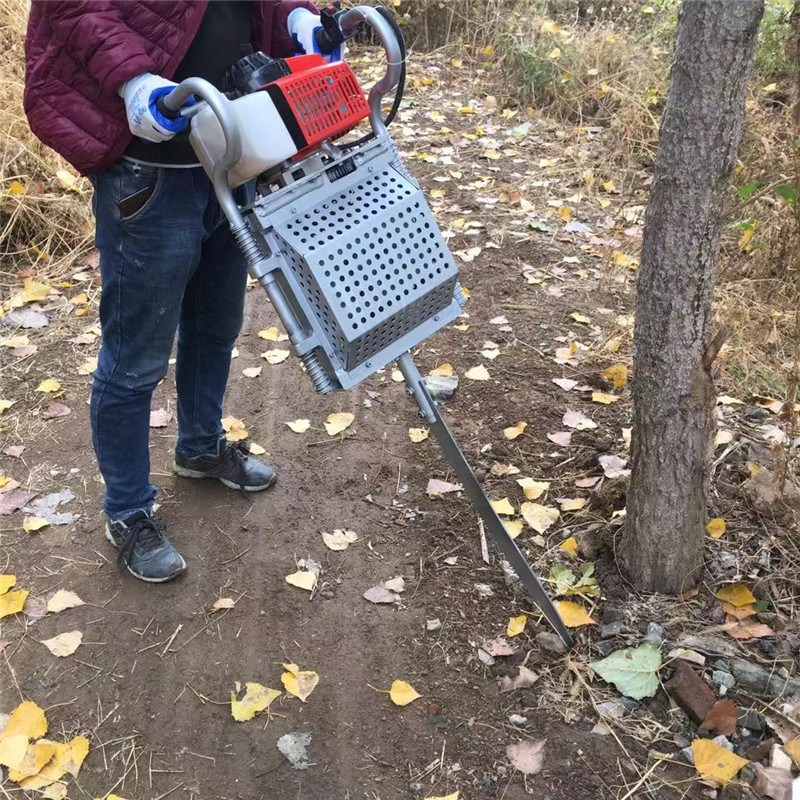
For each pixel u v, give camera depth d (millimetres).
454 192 4715
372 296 1756
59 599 2393
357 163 1841
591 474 2803
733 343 3361
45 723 2066
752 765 1929
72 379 3328
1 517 2680
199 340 2479
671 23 5949
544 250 4168
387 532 2635
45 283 3951
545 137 5352
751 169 3873
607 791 1914
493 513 2113
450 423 3070
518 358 3414
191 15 1767
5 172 4305
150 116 1665
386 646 2275
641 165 4973
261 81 1776
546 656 2217
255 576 2490
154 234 1961
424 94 5973
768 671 2143
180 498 2756
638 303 2131
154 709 2131
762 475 2650
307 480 2842
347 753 2025
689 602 2342
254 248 1708
